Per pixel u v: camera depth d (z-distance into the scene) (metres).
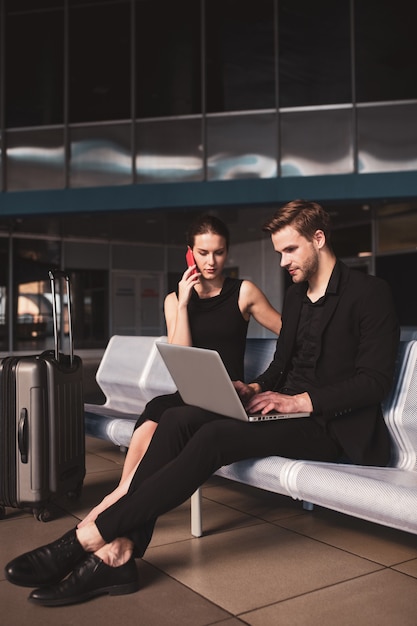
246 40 10.33
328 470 1.68
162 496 1.64
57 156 10.90
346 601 1.61
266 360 2.71
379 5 9.91
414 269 11.55
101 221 12.12
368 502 1.53
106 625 1.48
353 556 1.94
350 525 2.26
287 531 2.19
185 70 10.52
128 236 14.41
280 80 10.20
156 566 1.87
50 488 2.35
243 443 1.76
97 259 14.86
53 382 2.36
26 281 13.91
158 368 3.30
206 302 2.46
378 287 1.96
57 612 1.56
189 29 10.52
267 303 2.54
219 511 2.45
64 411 2.45
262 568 1.84
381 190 9.71
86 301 14.72
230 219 12.02
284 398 1.89
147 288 15.55
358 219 12.31
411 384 2.04
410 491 1.48
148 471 1.77
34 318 13.99
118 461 3.42
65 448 2.45
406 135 9.87
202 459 1.69
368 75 9.95
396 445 2.08
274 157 10.21
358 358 1.95
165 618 1.52
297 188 9.91
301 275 2.02
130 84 10.67
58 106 10.91
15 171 11.02
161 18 10.60
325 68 10.06
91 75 10.81
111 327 15.01
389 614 1.53
